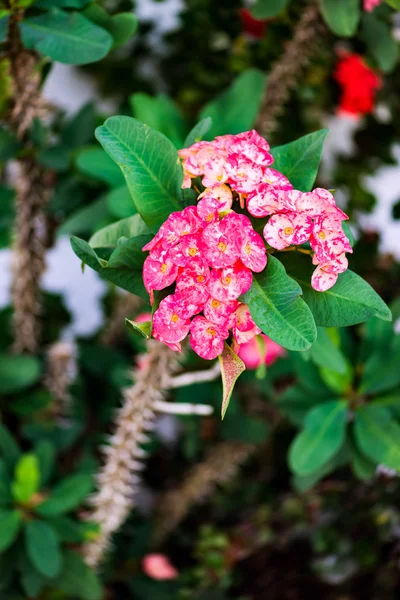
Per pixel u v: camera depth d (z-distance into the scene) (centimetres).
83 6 135
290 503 197
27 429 179
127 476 160
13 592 171
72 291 237
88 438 197
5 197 182
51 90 227
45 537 156
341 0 147
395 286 197
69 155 159
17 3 132
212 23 214
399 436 145
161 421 230
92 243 119
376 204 224
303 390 154
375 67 208
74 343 206
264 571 208
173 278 109
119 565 199
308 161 117
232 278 109
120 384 184
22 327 185
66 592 165
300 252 114
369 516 192
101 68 224
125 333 199
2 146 152
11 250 188
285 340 109
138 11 225
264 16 149
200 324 110
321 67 209
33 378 175
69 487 159
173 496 204
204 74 218
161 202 114
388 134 221
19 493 157
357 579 201
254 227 112
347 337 150
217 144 115
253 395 198
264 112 174
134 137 113
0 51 139
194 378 150
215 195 111
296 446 146
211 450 199
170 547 215
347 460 154
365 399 151
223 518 219
